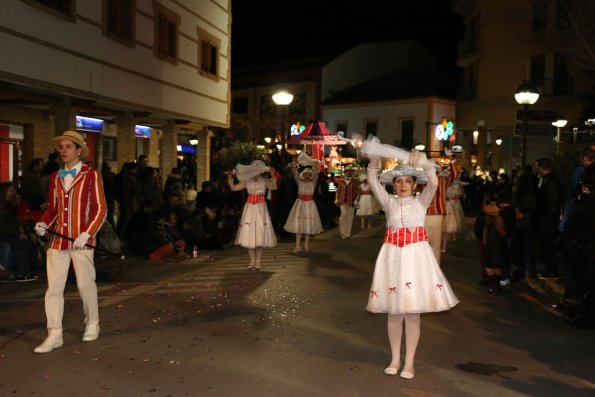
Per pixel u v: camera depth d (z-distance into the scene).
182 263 11.62
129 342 6.33
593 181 7.38
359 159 27.89
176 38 18.78
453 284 9.88
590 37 23.45
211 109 21.72
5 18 11.45
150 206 12.53
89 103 14.59
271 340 6.43
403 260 5.29
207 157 22.86
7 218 9.45
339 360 5.79
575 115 33.00
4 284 9.20
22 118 16.28
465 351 6.16
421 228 5.40
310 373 5.41
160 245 11.84
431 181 5.38
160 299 8.40
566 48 26.38
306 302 8.27
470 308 8.15
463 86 40.09
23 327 6.88
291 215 13.38
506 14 35.41
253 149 21.30
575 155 12.21
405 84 45.25
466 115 37.66
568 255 7.56
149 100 17.28
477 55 36.50
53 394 4.89
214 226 13.92
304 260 12.16
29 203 12.20
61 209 6.20
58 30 13.05
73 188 6.20
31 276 9.52
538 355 6.05
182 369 5.49
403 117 43.62
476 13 37.34
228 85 23.16
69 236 6.15
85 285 6.32
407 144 41.97
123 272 10.45
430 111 42.44
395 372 5.39
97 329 6.46
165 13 18.00
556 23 25.16
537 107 34.03
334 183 24.41
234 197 17.14
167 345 6.23
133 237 12.12
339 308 7.94
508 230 9.18
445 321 7.39
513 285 9.83
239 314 7.57
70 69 13.55
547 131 14.96
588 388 5.12
